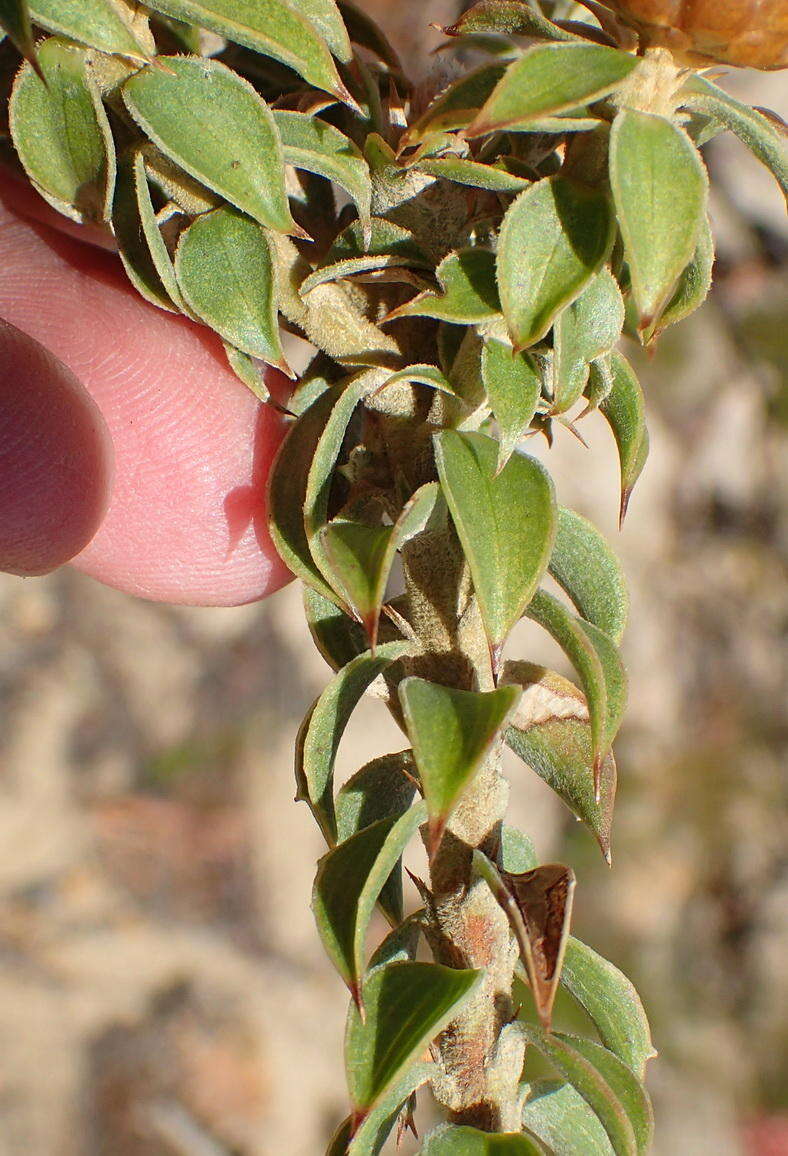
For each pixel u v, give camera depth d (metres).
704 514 0.68
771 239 0.67
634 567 0.66
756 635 0.67
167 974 0.56
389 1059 0.13
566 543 0.14
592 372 0.13
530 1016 0.30
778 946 0.59
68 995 0.54
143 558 0.21
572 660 0.13
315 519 0.13
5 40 0.14
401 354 0.14
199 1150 0.49
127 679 0.66
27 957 0.56
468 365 0.13
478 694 0.13
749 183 0.67
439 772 0.12
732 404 0.67
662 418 0.67
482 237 0.14
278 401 0.20
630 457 0.14
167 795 0.63
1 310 0.20
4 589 0.69
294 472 0.14
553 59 0.12
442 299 0.13
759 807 0.63
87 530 0.20
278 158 0.13
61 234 0.20
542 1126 0.15
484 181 0.13
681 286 0.13
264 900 0.59
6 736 0.64
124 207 0.14
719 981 0.59
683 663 0.66
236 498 0.20
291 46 0.12
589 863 0.59
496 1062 0.14
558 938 0.13
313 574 0.14
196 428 0.20
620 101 0.13
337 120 0.14
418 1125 0.45
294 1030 0.54
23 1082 0.51
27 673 0.66
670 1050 0.57
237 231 0.13
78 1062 0.52
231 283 0.13
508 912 0.13
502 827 0.15
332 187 0.14
